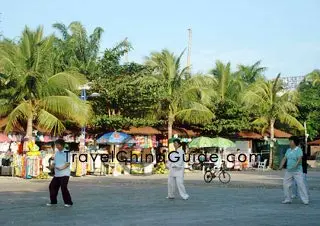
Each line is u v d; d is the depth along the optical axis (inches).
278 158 1638.8
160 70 1446.9
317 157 1797.5
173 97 1413.6
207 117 1443.2
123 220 437.1
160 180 1066.1
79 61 1555.1
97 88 1332.4
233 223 422.6
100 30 1653.5
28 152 1112.2
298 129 1728.6
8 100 1176.8
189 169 1478.8
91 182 987.9
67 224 412.2
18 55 1159.6
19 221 428.8
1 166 1174.3
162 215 473.4
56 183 553.0
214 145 1350.9
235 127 1512.1
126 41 1443.2
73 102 1154.0
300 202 606.9
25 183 946.1
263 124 1621.6
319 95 1843.0
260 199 645.9
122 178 1127.6
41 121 1131.9
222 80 1657.2
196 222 427.5
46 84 1163.9
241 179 1105.4
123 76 1364.4
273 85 1648.6
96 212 493.7
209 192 760.3
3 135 1198.3
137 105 1362.0
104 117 1283.2
